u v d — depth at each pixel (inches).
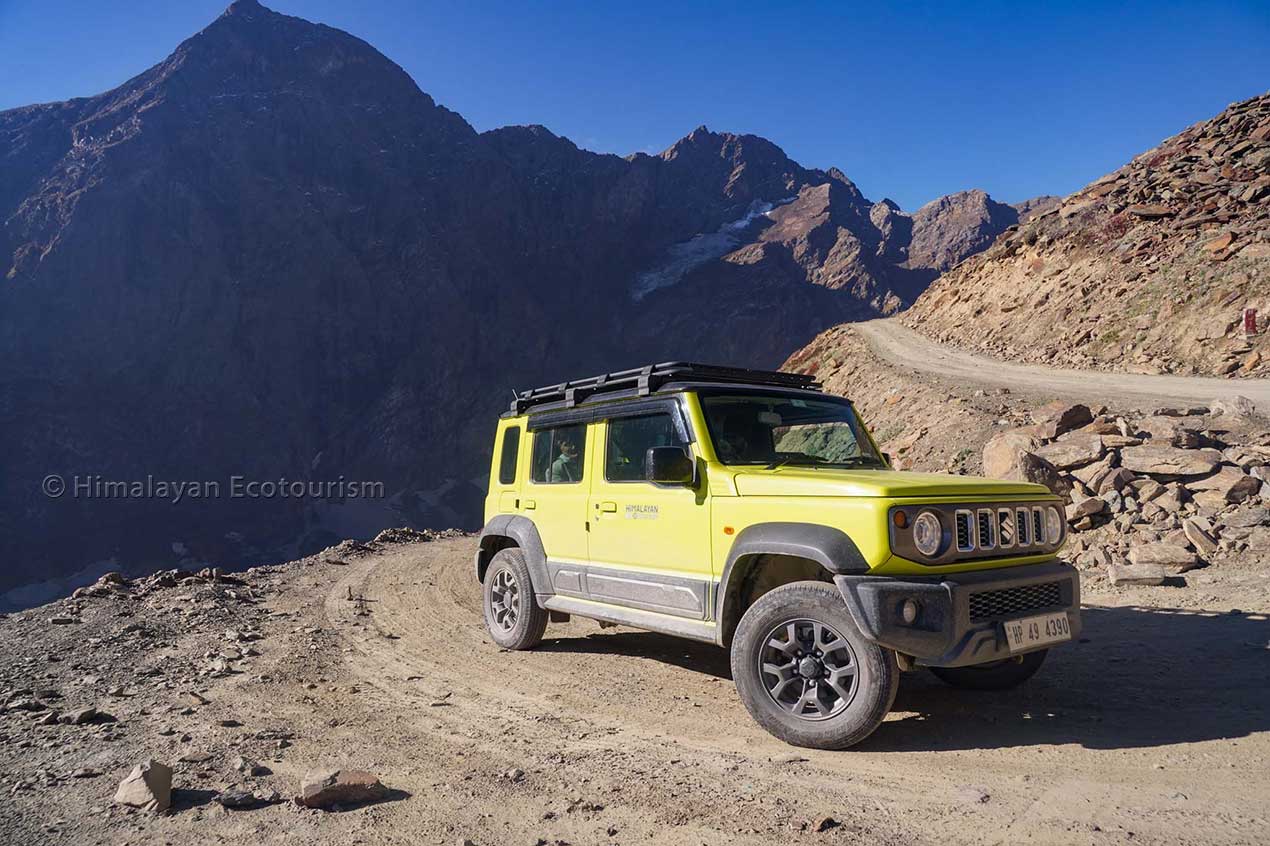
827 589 160.2
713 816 126.5
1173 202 1753.2
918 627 149.6
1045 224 2097.7
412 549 586.9
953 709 183.0
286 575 442.3
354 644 272.7
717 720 181.8
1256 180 1611.7
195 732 174.7
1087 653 227.3
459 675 229.3
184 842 120.0
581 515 231.3
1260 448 433.1
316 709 194.5
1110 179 2071.9
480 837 121.2
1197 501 393.1
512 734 173.8
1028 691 194.7
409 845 118.6
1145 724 165.2
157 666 236.5
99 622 294.7
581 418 238.4
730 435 199.8
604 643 269.4
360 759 157.5
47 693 206.1
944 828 119.3
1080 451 460.4
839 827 120.8
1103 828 116.9
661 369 214.5
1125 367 1312.7
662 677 223.1
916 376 1362.0
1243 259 1348.4
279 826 125.4
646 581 205.2
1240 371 1109.7
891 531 152.0
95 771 149.6
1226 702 176.1
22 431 7613.2
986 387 1105.4
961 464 662.5
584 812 130.1
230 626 297.4
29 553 7313.0
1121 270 1653.5
